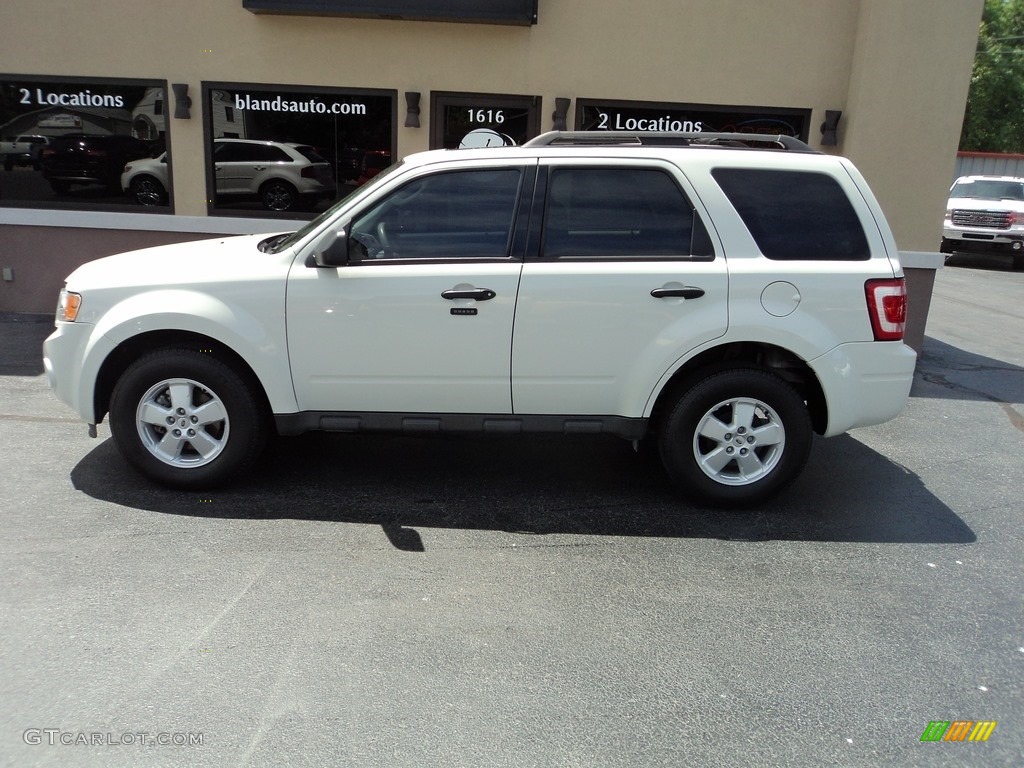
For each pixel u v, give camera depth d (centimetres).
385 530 436
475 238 446
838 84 817
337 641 333
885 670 328
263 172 857
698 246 446
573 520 457
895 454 589
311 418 461
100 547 404
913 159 799
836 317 446
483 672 317
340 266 436
